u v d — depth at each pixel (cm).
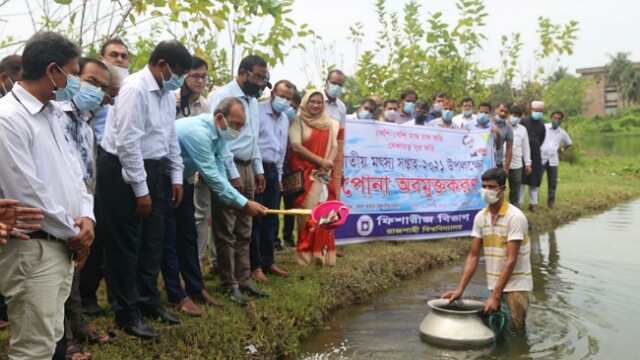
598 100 10306
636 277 725
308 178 671
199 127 503
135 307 440
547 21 1562
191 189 518
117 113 418
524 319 533
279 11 593
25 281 297
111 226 429
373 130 843
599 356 472
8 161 289
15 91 300
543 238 990
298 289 582
